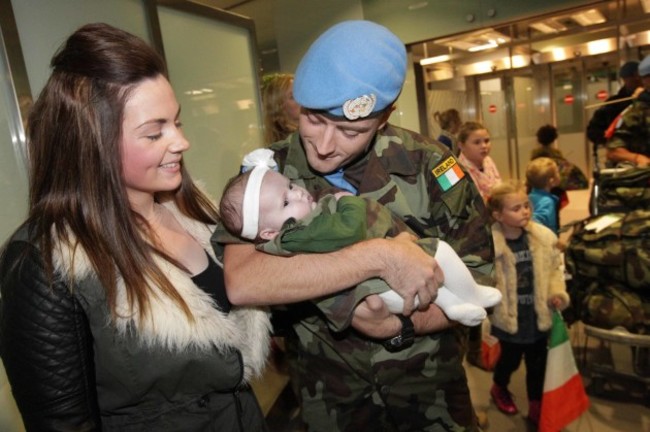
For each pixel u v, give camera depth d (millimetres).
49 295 717
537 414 2133
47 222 740
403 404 1048
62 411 732
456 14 4570
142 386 801
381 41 834
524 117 6020
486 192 3100
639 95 2787
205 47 2012
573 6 4027
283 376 2562
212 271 974
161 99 764
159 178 811
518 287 2090
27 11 1217
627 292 2076
